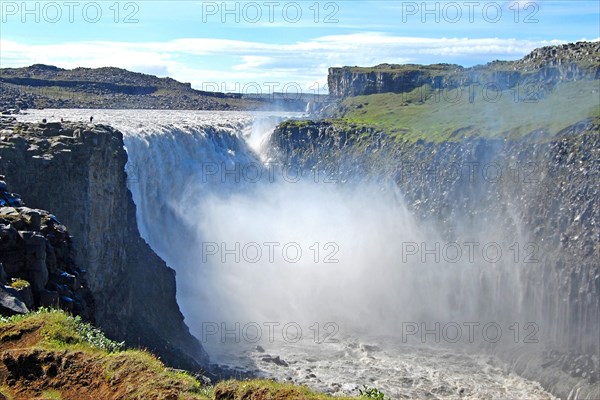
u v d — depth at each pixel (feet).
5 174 171.32
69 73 622.95
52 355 85.56
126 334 194.70
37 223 126.52
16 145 179.52
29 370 84.28
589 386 256.11
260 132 455.22
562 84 474.49
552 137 356.59
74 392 82.02
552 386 257.14
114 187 211.82
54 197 180.34
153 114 475.72
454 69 594.65
